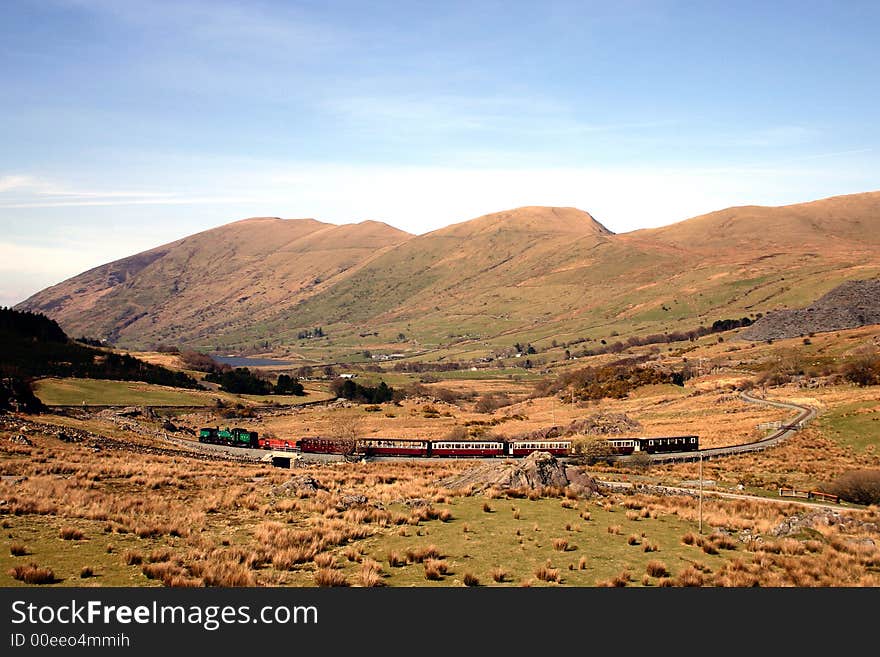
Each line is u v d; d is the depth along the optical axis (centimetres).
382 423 14900
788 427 10750
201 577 2283
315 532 3044
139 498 3725
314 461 9038
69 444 6775
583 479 4897
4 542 2514
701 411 13988
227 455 9144
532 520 3591
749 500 5569
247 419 15400
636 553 2989
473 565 2647
